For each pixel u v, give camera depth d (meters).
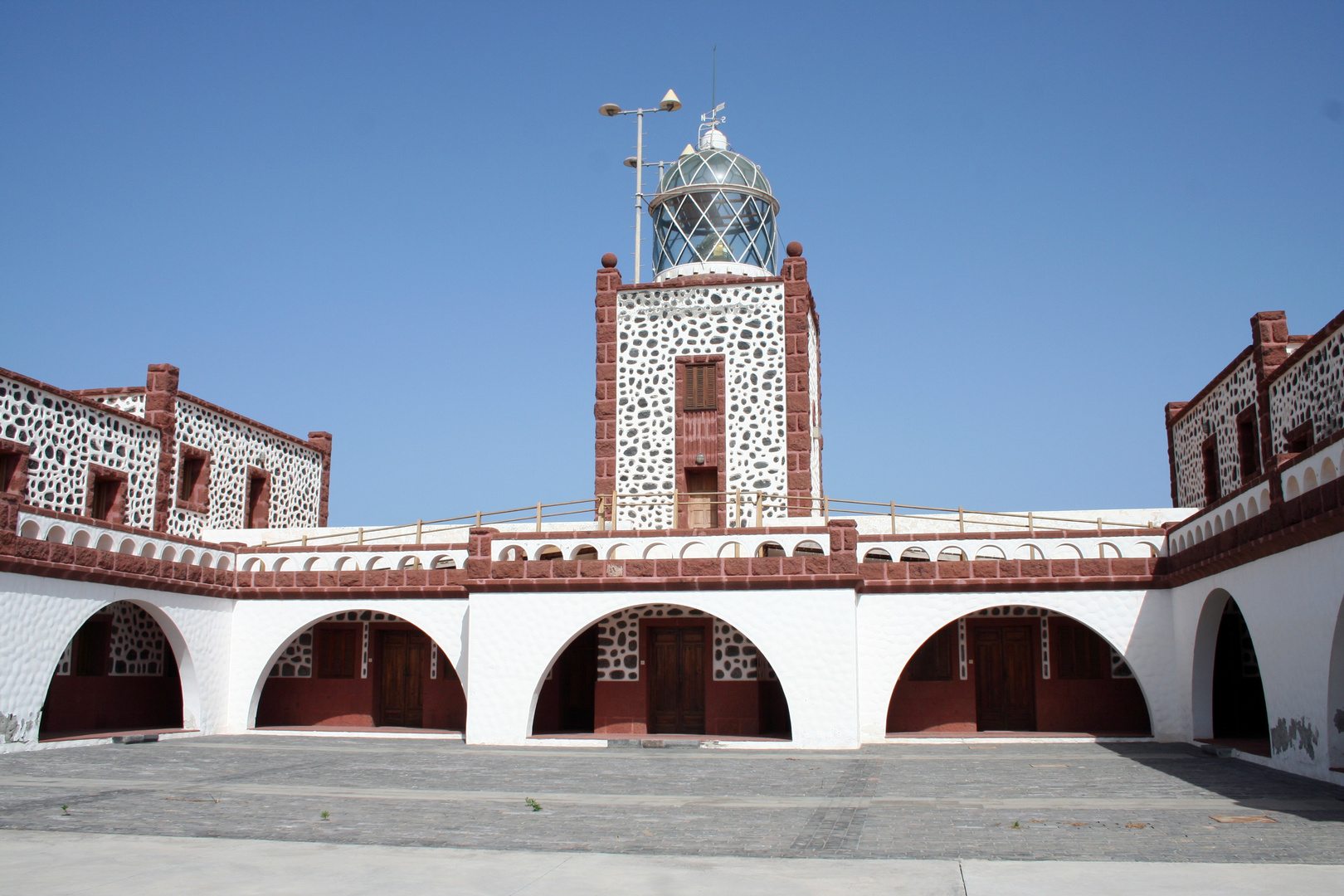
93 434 22.45
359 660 22.59
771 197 27.05
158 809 11.12
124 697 21.92
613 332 24.69
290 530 25.38
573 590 18.94
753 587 18.39
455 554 21.25
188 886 7.45
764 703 19.98
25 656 16.73
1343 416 17.28
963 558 20.61
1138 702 20.05
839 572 18.16
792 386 23.91
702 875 7.82
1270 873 7.77
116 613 21.81
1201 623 17.38
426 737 20.41
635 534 19.77
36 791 12.45
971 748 17.92
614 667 20.22
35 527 17.05
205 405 25.92
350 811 10.98
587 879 7.70
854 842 9.16
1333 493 11.72
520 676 18.88
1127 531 19.27
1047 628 20.47
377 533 25.02
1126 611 18.66
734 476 23.73
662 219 27.12
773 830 9.82
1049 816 10.54
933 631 18.95
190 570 20.27
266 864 8.21
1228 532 15.45
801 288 24.25
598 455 24.19
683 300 24.58
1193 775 13.81
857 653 18.55
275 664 22.88
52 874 7.84
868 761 15.94
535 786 13.02
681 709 20.22
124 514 23.19
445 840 9.29
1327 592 12.35
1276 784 12.76
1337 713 12.52
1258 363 20.61
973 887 7.40
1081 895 7.15
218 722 20.98
